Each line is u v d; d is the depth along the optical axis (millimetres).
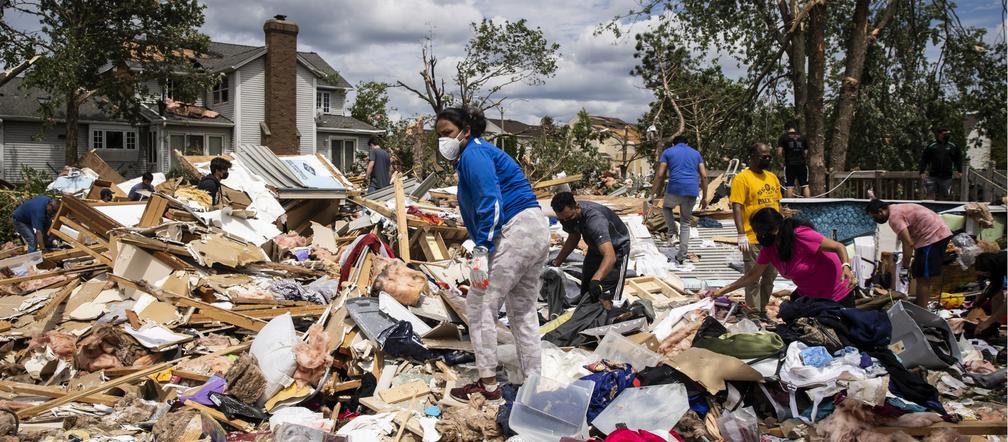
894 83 17594
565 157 25594
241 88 29766
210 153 30266
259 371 4164
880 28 16219
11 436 3572
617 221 5676
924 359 4859
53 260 7609
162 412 3961
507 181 3967
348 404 4320
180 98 25844
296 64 30922
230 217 7922
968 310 6883
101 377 4613
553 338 5117
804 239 4977
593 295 5164
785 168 12516
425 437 3744
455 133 4016
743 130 19062
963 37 16656
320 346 4379
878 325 4523
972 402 4430
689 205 9016
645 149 23188
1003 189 11953
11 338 5445
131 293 5977
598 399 4070
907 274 7852
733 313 6008
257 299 5852
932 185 12531
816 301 4848
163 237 6520
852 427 3768
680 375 4281
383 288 5512
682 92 22375
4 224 13312
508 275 3947
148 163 30484
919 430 3826
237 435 3750
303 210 9766
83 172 16125
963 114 17656
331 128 32750
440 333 4957
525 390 3859
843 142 16000
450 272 7664
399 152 32000
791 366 4266
